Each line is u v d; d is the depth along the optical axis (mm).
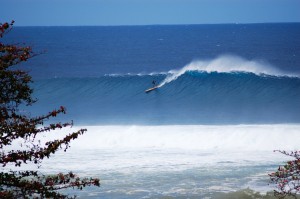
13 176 26094
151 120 108875
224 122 103625
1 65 26438
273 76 138250
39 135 85188
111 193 55969
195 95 136625
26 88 27859
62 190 56969
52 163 68438
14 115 27562
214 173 63094
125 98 138000
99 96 139875
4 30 27062
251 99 129125
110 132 86625
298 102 124562
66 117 114562
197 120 107188
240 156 71812
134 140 82938
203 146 79000
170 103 130000
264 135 81875
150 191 56500
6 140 26562
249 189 55312
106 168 66125
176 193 55469
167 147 79062
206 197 53875
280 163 67000
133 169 65625
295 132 82812
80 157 72375
